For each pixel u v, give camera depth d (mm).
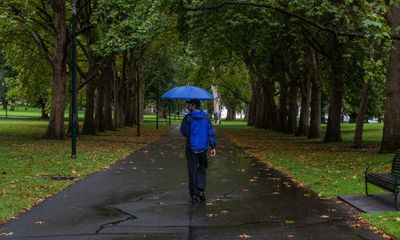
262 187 12078
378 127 44656
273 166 16734
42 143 25781
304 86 37531
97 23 28484
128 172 15086
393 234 7254
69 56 32219
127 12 26938
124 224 8172
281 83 44500
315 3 18250
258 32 25672
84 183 12711
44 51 29125
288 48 30641
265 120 53000
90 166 16156
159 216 8797
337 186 11828
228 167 16500
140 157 20062
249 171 15367
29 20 26781
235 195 10945
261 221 8367
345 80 29281
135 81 60375
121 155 20594
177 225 8102
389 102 20281
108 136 35219
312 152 22391
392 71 20062
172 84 77188
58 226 8023
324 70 32562
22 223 8219
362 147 24781
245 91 66812
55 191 11367
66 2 31516
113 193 11211
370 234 7453
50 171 14680
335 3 19609
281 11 20312
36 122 55688
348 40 20172
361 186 11742
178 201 10266
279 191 11445
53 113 29219
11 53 36531
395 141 20328
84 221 8391
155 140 32062
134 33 26484
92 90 36281
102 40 27141
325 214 8859
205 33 25312
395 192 8734
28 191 11062
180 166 16797
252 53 38906
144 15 26484
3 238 7277
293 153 21875
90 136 34344
